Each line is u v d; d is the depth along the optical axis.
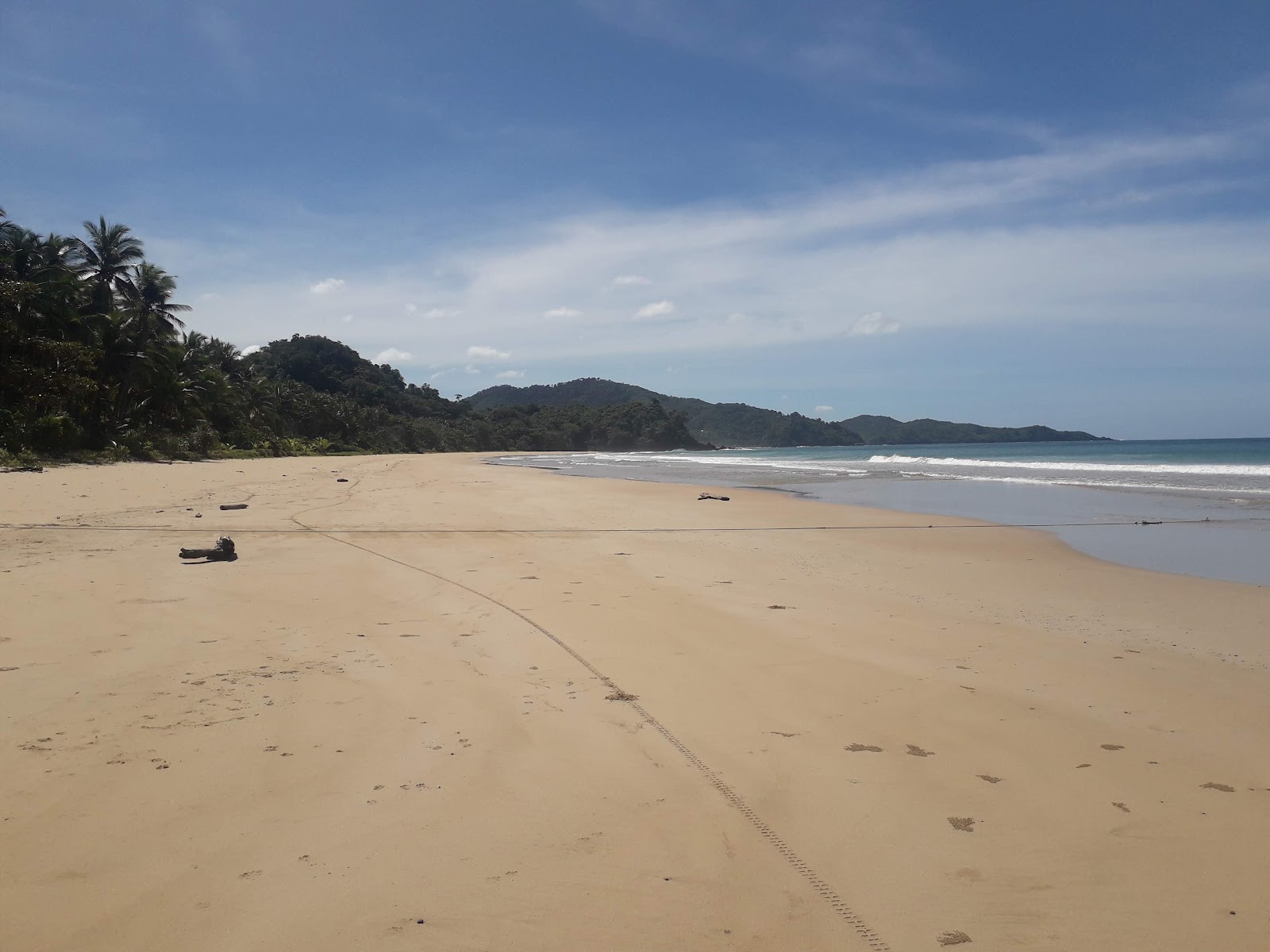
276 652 6.45
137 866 3.34
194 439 52.03
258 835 3.60
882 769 4.50
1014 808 4.05
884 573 10.79
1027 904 3.26
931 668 6.39
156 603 8.08
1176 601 9.11
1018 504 20.84
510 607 8.24
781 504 21.25
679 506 20.27
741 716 5.28
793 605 8.59
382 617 7.71
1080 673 6.31
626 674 6.09
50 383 37.66
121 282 48.25
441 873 3.36
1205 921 3.16
